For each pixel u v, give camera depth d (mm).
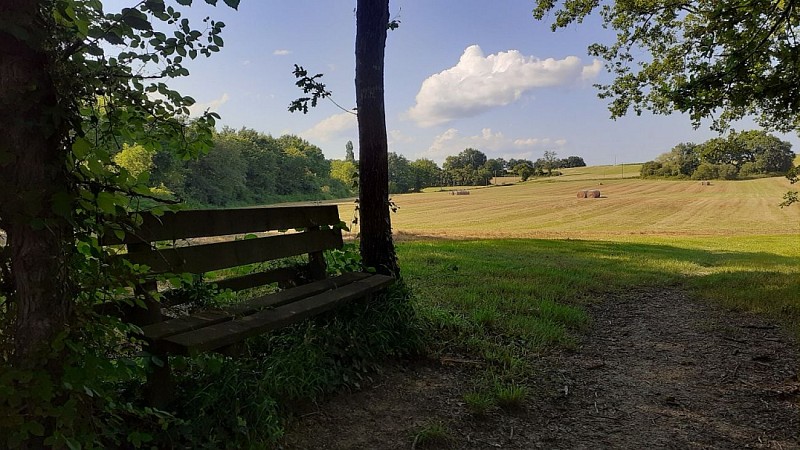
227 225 3523
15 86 1632
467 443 2912
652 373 4137
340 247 4742
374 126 4723
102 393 1957
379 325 4016
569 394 3652
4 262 1772
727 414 3396
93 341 2000
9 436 1689
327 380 3271
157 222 2934
